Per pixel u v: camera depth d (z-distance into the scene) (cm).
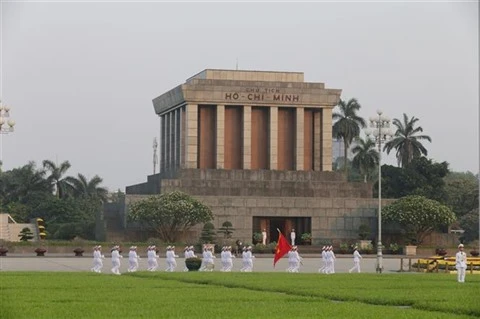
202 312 4444
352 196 14850
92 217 17862
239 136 15088
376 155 19225
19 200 19450
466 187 19175
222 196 14125
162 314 4338
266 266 10019
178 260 11312
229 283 6594
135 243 13025
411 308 4931
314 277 7562
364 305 4966
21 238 14262
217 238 13725
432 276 8069
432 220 13762
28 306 4641
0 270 8375
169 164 16138
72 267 9269
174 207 13138
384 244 14275
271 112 15075
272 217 14325
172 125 16000
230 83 14900
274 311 4534
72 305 4712
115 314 4319
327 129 15212
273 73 15375
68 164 19975
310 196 14700
